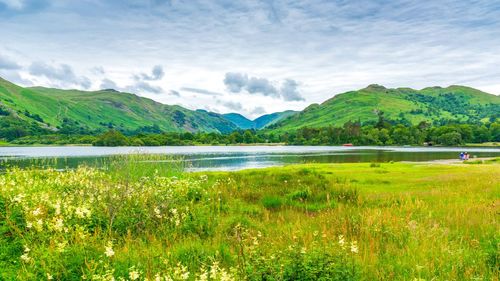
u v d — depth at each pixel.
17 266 7.81
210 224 12.45
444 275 7.87
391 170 42.22
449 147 183.38
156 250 9.11
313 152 126.94
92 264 7.33
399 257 9.23
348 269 7.48
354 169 43.81
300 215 15.86
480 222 13.36
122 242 10.06
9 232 9.73
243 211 16.53
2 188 11.96
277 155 104.19
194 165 63.34
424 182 29.14
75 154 99.75
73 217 10.34
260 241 10.36
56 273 7.12
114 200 11.79
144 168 23.72
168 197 13.68
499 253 8.80
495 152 122.19
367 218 13.16
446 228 12.03
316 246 9.12
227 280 6.45
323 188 22.97
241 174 32.91
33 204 10.78
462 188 23.89
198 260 8.49
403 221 12.84
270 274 7.01
